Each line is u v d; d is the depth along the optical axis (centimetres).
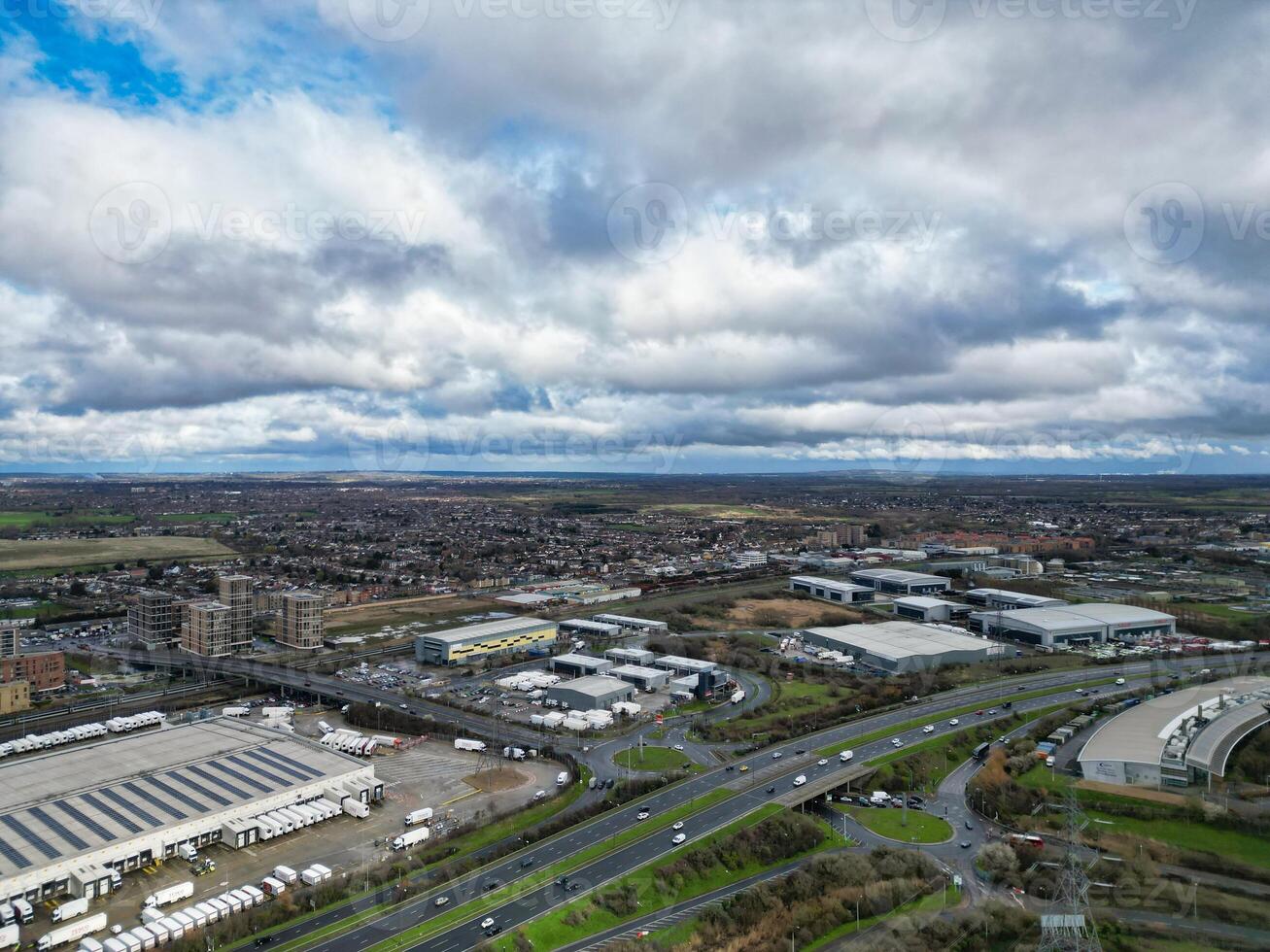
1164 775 13125
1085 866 10900
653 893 10494
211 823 12262
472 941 9425
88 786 13375
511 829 12375
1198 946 9150
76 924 9850
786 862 11550
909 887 10625
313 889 10675
